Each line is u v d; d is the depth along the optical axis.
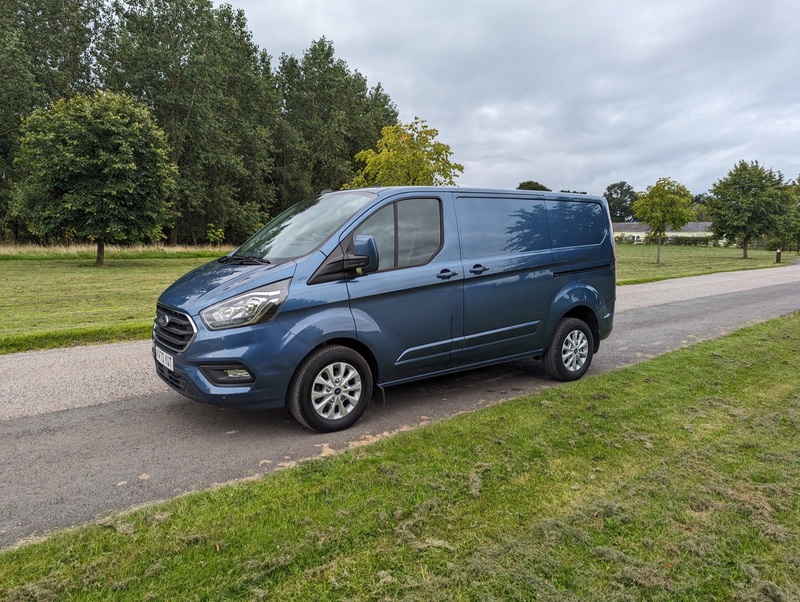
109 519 2.71
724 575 2.28
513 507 2.83
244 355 3.73
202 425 4.25
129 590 2.16
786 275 21.08
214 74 38.06
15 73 31.34
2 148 32.44
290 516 2.74
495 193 5.12
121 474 3.33
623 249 58.72
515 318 5.14
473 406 4.79
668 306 11.65
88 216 21.88
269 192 46.53
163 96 35.94
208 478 3.28
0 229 32.19
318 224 4.52
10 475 3.30
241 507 2.84
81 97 23.30
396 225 4.45
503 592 2.14
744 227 36.66
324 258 4.07
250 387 3.79
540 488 3.05
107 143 22.55
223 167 40.12
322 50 51.78
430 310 4.53
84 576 2.24
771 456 3.52
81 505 2.93
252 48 47.59
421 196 4.63
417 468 3.32
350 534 2.56
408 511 2.78
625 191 145.88
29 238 34.66
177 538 2.53
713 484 3.11
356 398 4.22
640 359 6.64
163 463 3.51
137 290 13.70
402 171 20.34
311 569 2.29
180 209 38.50
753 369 5.95
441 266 4.58
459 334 4.75
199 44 37.06
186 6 36.91
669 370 5.92
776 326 8.79
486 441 3.79
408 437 3.87
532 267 5.22
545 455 3.53
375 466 3.37
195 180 37.78
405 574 2.26
